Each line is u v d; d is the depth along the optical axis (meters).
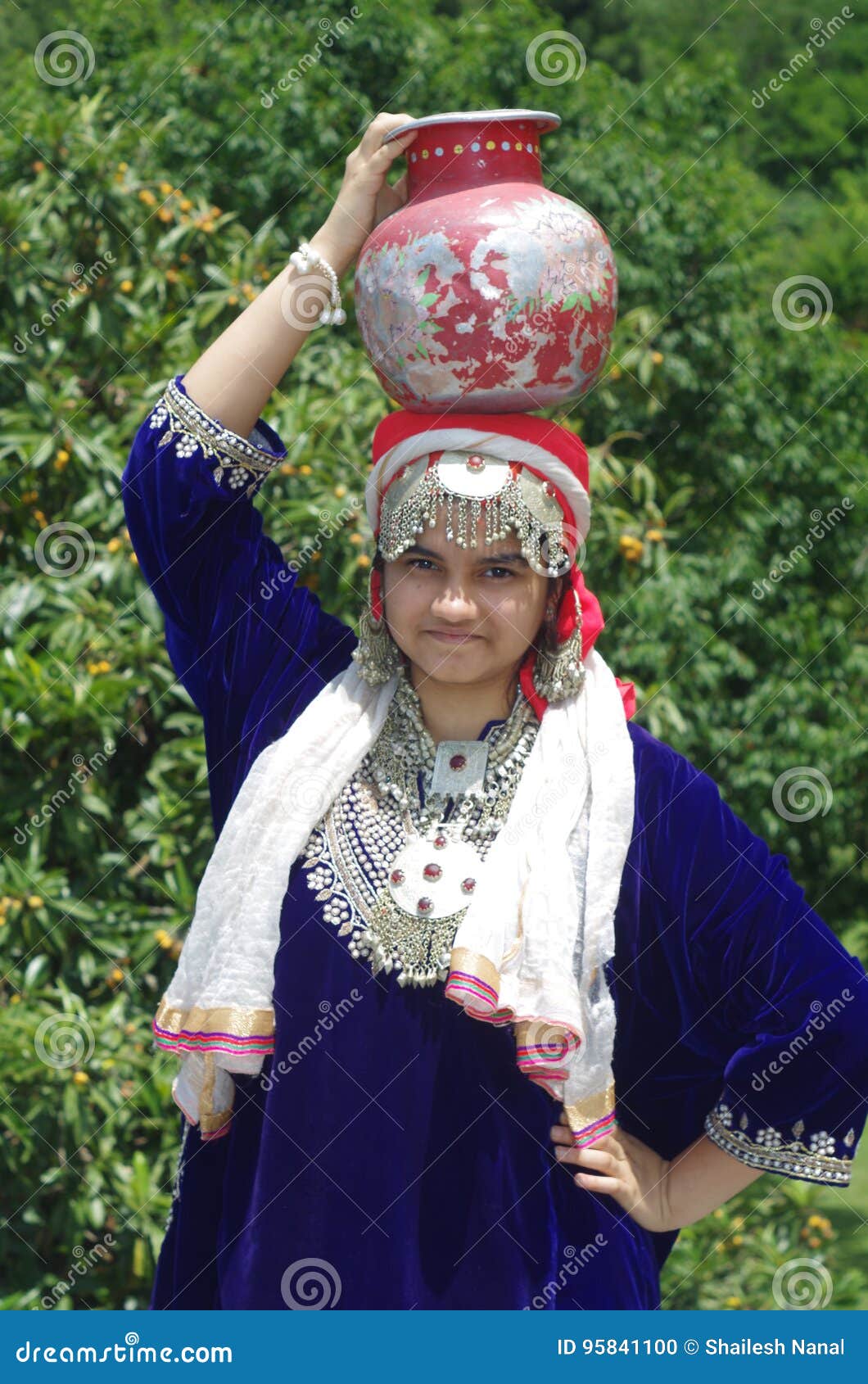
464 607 1.85
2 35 7.09
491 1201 1.86
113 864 3.75
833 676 5.81
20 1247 3.57
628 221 5.62
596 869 1.88
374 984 1.88
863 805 5.93
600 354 1.90
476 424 1.85
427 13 6.12
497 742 1.97
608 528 4.39
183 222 4.20
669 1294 3.89
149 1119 3.59
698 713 4.86
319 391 4.08
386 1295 1.86
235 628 2.07
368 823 1.95
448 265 1.79
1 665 3.56
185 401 2.00
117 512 3.83
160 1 6.77
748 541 5.57
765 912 1.92
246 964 1.88
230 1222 1.94
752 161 12.13
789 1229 4.21
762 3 13.64
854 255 10.28
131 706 3.86
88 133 4.09
